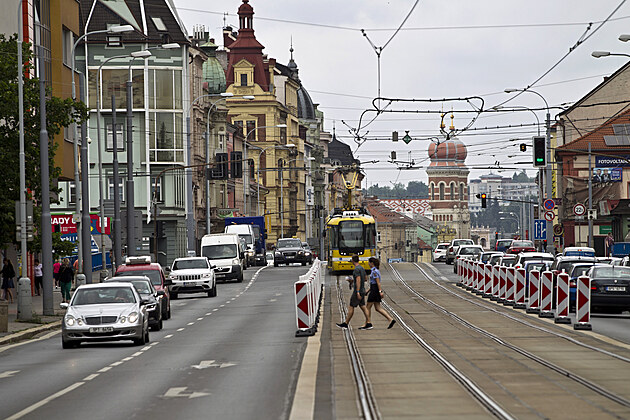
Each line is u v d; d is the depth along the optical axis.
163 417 27.83
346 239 136.00
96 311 54.25
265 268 178.00
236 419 27.05
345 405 29.05
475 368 37.84
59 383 37.34
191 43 194.38
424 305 81.88
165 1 189.00
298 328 55.62
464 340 50.47
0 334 62.97
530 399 29.36
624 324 61.75
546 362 39.44
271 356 45.00
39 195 81.19
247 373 38.47
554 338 51.03
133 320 53.91
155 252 129.12
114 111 110.69
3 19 94.06
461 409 27.70
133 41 180.62
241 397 31.56
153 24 184.38
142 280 66.62
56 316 78.75
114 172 109.62
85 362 45.75
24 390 35.47
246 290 119.25
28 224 73.44
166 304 75.50
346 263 135.50
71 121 79.38
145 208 180.88
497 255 113.38
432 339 51.34
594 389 31.47
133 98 181.25
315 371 38.00
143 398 32.12
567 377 34.81
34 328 67.75
